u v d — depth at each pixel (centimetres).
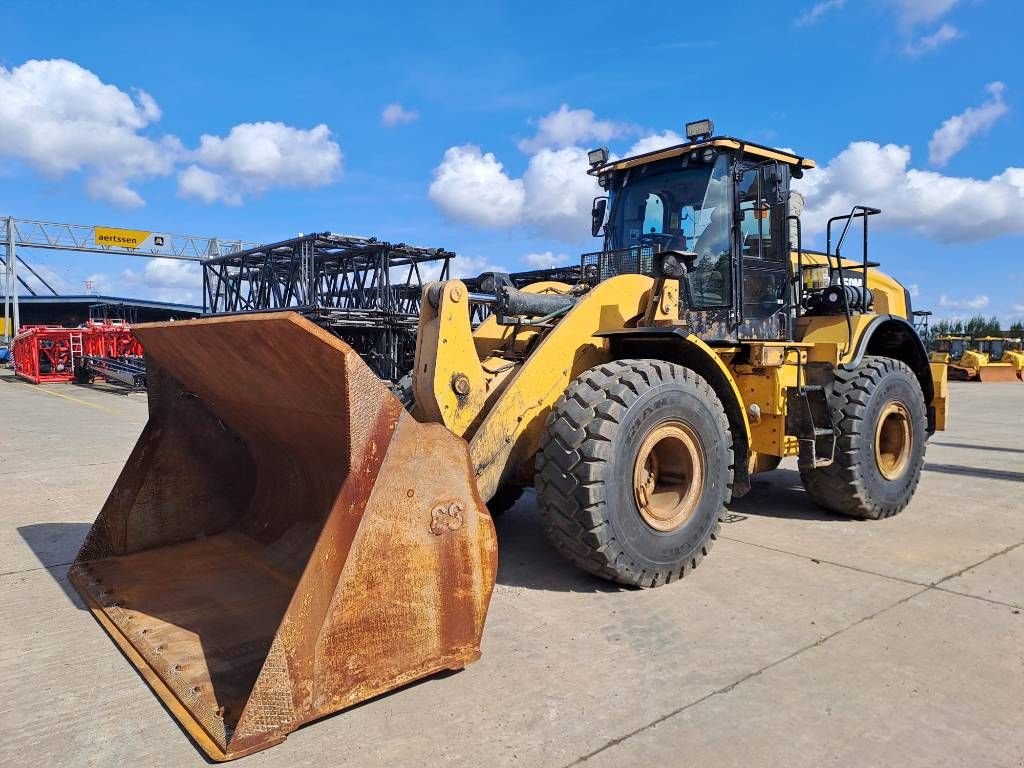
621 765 219
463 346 344
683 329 386
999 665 284
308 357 245
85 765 221
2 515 530
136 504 394
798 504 568
